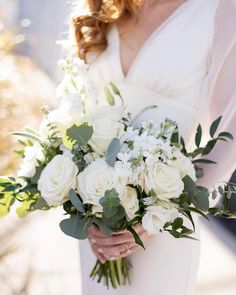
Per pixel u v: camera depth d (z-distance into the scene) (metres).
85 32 1.82
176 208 1.53
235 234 3.92
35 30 5.66
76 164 1.51
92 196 1.46
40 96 3.14
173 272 1.83
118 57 1.78
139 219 1.52
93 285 1.91
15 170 2.75
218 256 3.65
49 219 3.97
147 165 1.49
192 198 1.53
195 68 1.73
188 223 1.81
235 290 3.22
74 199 1.48
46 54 4.09
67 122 1.58
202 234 3.93
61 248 3.56
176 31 1.72
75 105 1.58
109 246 1.68
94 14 1.79
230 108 1.71
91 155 1.51
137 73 1.74
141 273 1.82
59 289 3.05
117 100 1.76
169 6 1.75
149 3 1.76
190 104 1.74
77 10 1.85
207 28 1.71
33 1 5.75
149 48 1.73
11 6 3.84
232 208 3.78
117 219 1.48
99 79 1.80
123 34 1.79
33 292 2.99
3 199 1.59
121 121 1.61
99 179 1.47
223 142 1.72
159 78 1.73
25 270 3.07
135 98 1.75
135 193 1.50
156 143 1.49
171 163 1.51
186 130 1.74
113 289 1.87
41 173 1.53
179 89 1.73
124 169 1.46
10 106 2.86
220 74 1.71
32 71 3.46
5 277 2.96
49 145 1.57
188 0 1.74
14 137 2.75
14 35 3.27
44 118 1.63
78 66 1.62
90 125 1.51
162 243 1.80
